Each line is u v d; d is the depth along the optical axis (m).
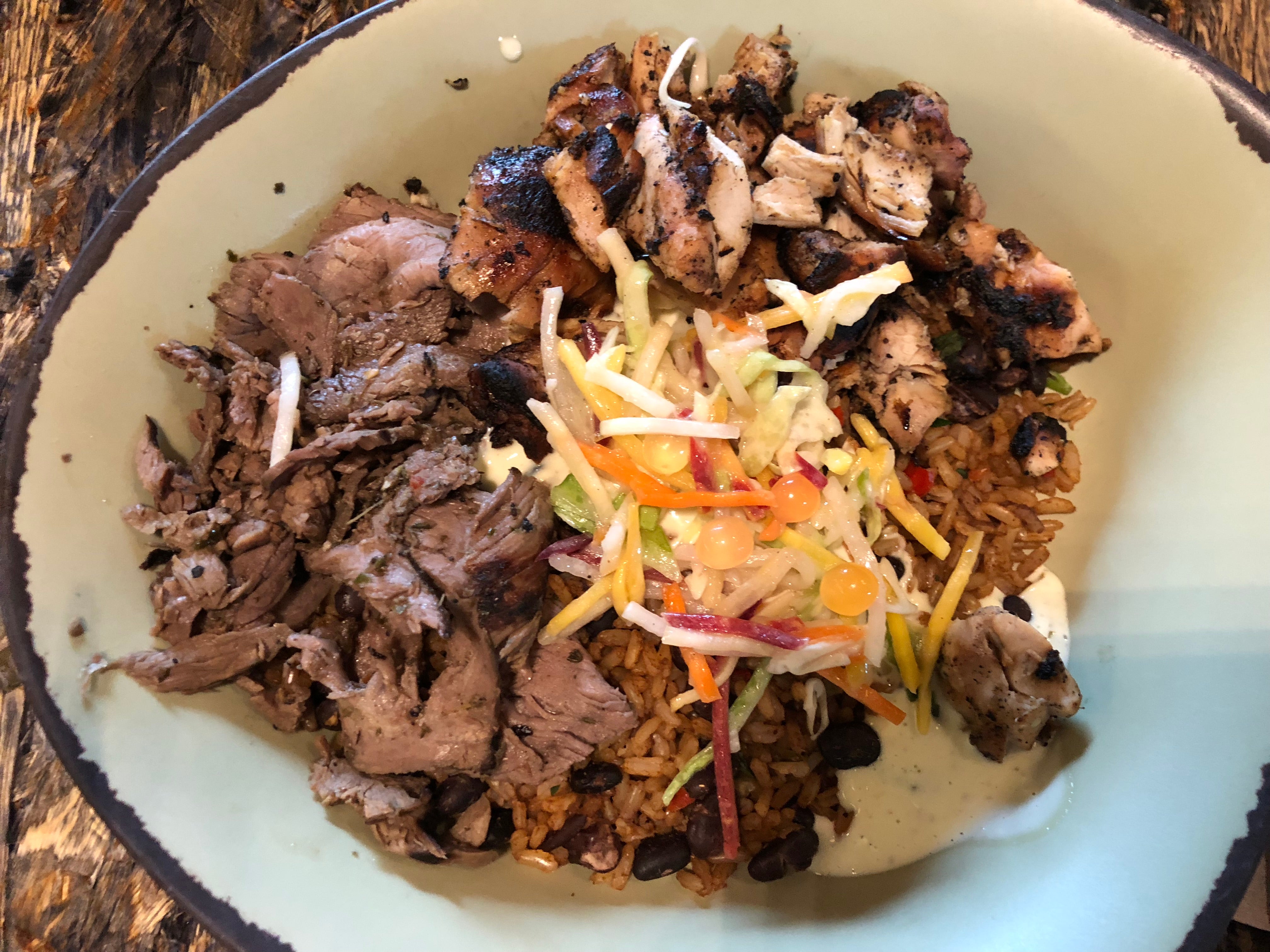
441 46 0.20
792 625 0.19
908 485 0.21
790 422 0.20
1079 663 0.20
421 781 0.20
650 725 0.21
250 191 0.20
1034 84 0.19
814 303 0.19
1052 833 0.18
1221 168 0.18
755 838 0.20
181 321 0.20
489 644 0.19
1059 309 0.20
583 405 0.20
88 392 0.19
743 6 0.20
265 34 0.22
